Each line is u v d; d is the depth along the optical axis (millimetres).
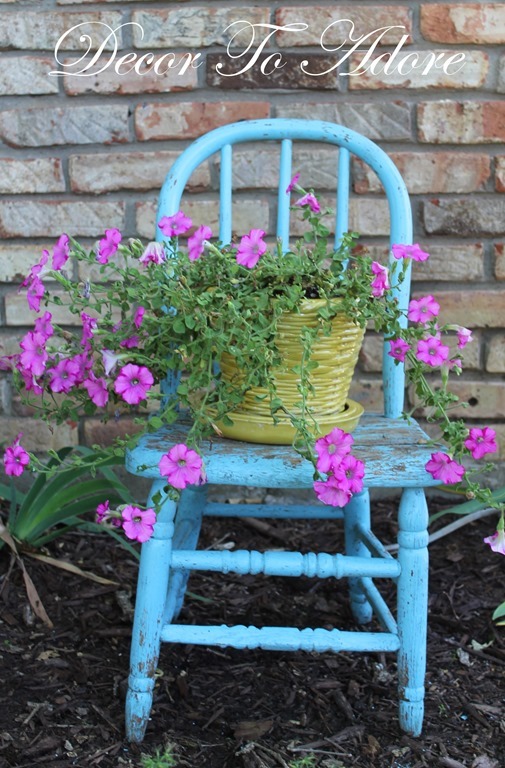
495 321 1790
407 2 1709
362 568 1147
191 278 1126
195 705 1258
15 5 1736
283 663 1370
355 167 1747
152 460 1097
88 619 1460
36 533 1579
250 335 1034
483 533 1775
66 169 1776
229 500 1870
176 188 1351
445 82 1724
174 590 1387
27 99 1767
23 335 1835
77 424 1844
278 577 1630
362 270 1112
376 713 1246
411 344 1152
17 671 1312
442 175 1754
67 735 1184
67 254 1144
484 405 1824
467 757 1165
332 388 1147
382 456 1108
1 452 1856
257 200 1772
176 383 1280
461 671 1356
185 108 1746
